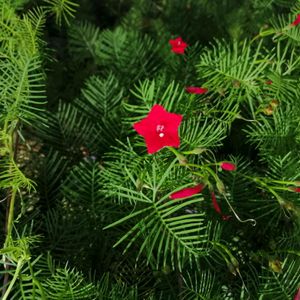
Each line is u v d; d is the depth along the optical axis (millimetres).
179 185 290
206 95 373
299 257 307
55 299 254
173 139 253
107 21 682
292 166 316
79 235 333
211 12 582
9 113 270
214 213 333
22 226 328
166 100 312
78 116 428
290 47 441
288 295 284
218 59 339
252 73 321
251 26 508
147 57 492
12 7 312
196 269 320
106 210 332
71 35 533
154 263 316
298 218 305
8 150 262
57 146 398
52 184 363
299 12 375
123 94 443
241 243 342
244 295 309
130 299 283
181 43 404
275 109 334
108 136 387
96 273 328
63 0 294
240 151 424
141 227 261
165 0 604
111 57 487
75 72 526
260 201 337
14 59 279
